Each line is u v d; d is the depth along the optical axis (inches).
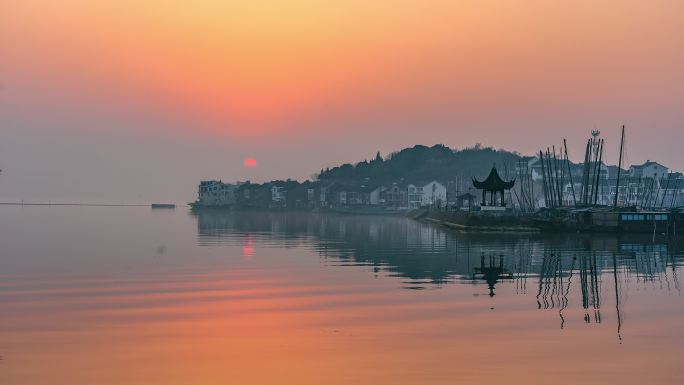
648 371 1165.1
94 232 5570.9
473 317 1626.5
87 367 1196.5
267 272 2549.2
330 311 1713.8
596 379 1120.2
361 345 1350.9
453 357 1254.9
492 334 1441.9
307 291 2050.9
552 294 1996.8
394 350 1309.1
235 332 1471.5
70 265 2795.3
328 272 2551.7
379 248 3806.6
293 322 1576.0
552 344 1353.3
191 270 2620.6
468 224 5620.1
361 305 1795.0
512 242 4261.8
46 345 1347.2
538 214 5846.5
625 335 1434.5
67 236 4938.5
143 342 1379.2
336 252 3518.7
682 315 1665.8
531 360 1232.8
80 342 1375.5
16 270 2596.0
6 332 1462.8
